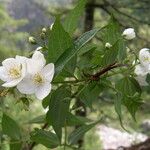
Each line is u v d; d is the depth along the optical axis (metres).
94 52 0.25
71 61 0.22
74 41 0.22
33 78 0.22
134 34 0.25
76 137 0.28
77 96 0.25
